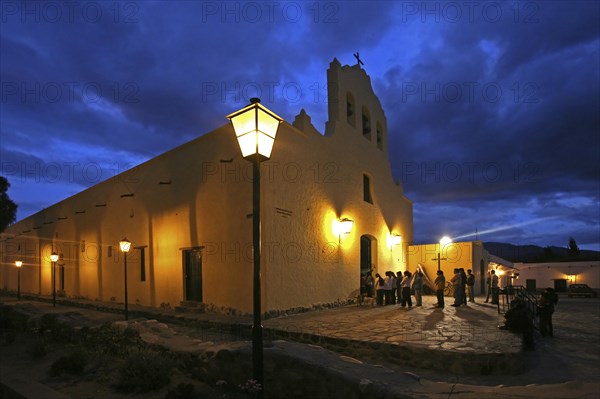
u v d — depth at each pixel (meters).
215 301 12.94
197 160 14.11
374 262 18.91
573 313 16.02
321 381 5.30
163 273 15.11
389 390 4.83
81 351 7.58
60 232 22.97
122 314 14.90
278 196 12.59
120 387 6.17
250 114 5.12
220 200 13.12
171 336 8.96
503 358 6.92
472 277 17.75
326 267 14.64
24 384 6.26
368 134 19.73
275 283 12.06
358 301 15.60
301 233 13.49
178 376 6.69
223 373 6.26
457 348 7.33
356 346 8.18
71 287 21.31
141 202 16.53
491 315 12.25
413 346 7.53
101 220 19.12
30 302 20.69
